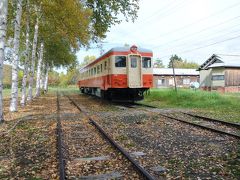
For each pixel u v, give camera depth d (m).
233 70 42.31
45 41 31.25
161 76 61.38
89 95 36.34
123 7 19.45
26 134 10.20
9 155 7.49
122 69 20.73
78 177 5.76
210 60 46.12
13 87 16.92
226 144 8.35
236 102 19.31
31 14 20.69
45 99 30.19
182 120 12.43
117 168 6.30
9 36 21.47
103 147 8.20
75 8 18.70
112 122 12.77
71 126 11.80
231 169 6.12
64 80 104.94
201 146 8.16
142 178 5.62
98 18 20.03
